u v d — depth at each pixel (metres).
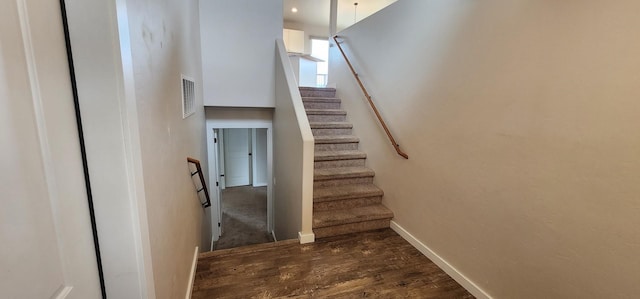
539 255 1.47
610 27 1.14
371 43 3.17
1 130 0.51
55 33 0.67
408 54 2.50
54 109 0.66
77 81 0.74
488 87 1.71
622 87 1.11
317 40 7.25
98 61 0.75
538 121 1.43
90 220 0.81
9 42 0.53
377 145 3.09
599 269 1.23
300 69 7.09
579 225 1.29
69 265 0.71
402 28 2.58
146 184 0.95
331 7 4.39
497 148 1.67
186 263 1.76
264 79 3.65
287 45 6.50
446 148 2.09
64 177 0.69
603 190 1.19
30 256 0.58
